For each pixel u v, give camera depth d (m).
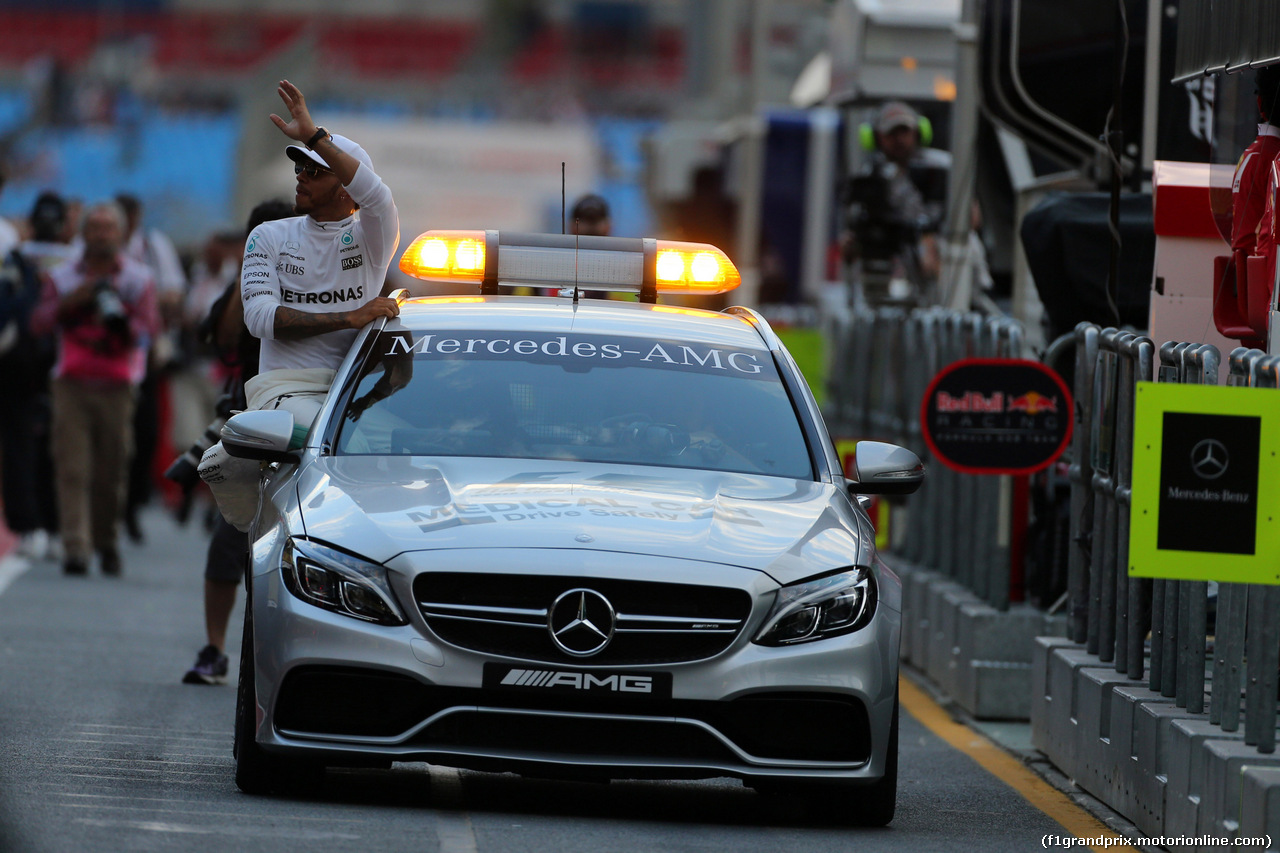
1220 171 29.89
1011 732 33.09
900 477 25.81
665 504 23.55
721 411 26.23
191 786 23.72
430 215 157.38
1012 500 34.94
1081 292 34.78
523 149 159.12
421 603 21.92
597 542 22.27
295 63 146.12
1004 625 34.28
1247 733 21.42
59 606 44.19
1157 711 24.02
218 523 33.59
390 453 24.98
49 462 56.88
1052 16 38.94
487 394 26.00
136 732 28.23
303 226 28.62
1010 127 39.62
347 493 23.50
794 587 22.45
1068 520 34.44
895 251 50.84
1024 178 43.03
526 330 27.47
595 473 24.53
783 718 22.33
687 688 21.89
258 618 22.66
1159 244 29.92
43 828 20.41
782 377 27.30
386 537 22.33
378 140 157.00
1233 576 20.86
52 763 24.86
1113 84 32.88
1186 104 38.28
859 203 50.72
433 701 21.86
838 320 53.84
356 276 28.62
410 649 21.80
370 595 22.02
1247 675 21.48
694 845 21.67
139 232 59.56
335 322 27.67
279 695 22.22
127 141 197.88
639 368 26.78
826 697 22.33
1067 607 31.72
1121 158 31.39
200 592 49.41
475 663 21.75
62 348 50.59
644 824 23.09
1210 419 20.83
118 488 51.59
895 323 44.56
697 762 22.16
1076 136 39.09
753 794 26.53
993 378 33.47
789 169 88.25
